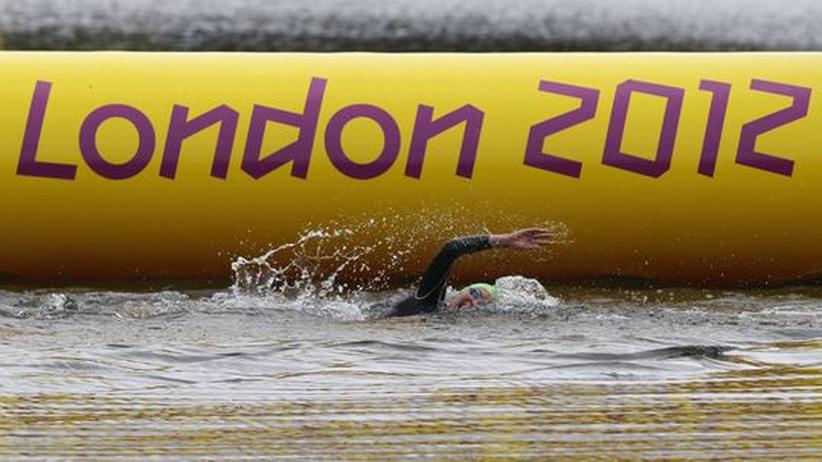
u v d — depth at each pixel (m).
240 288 32.53
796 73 32.44
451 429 18.56
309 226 32.22
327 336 25.36
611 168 31.89
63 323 26.78
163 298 30.84
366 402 20.06
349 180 32.03
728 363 22.83
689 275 32.69
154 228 32.38
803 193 31.80
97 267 32.91
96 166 32.12
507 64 32.81
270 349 24.00
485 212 32.06
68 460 17.16
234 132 32.12
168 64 32.84
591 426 18.70
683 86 32.25
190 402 20.06
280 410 19.58
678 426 18.73
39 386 20.95
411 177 32.00
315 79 32.56
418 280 32.72
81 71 32.75
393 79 32.53
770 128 31.86
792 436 18.22
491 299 28.84
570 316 27.80
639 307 29.59
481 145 31.97
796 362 22.84
